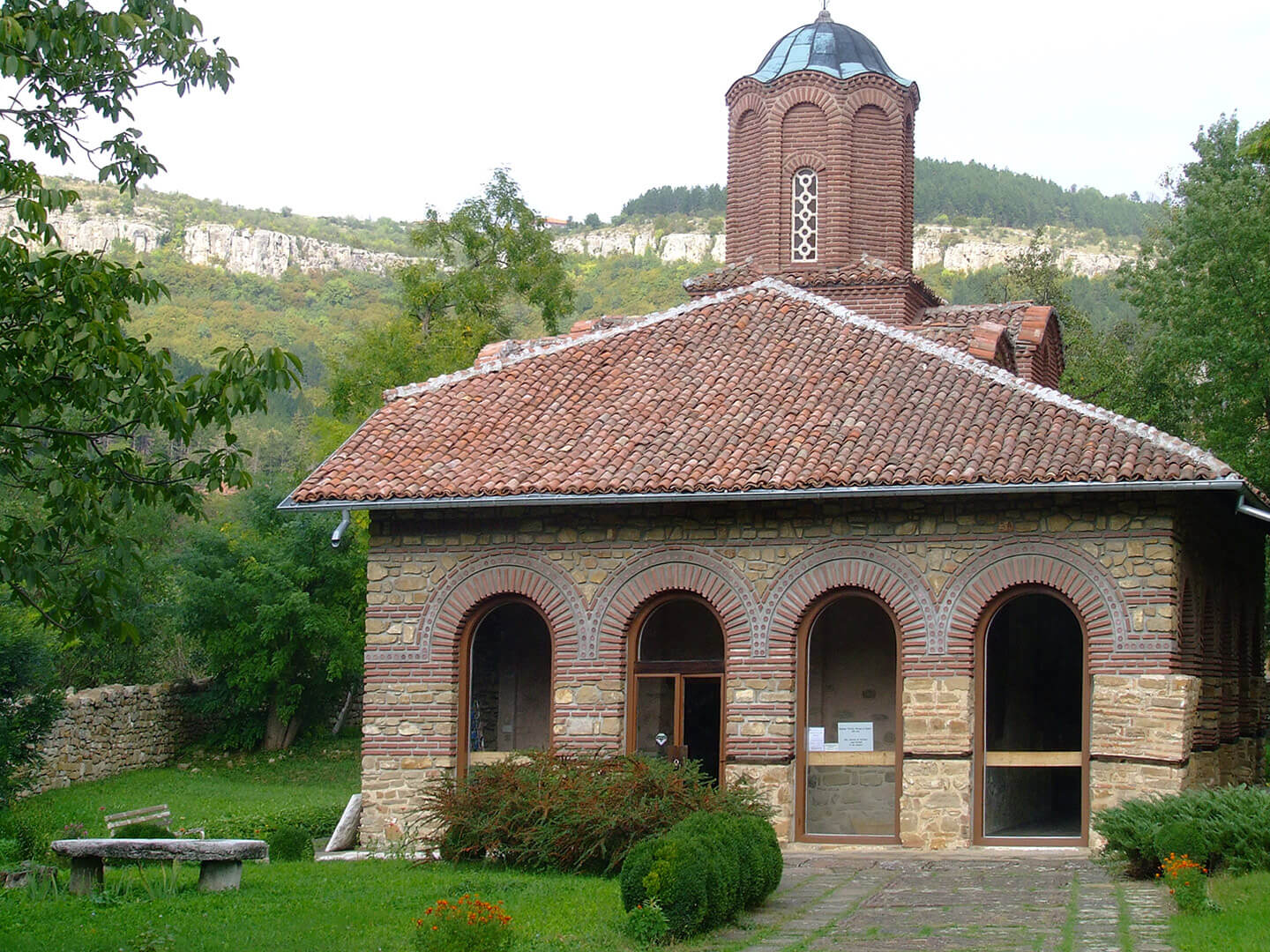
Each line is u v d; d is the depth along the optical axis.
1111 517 20.31
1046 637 24.70
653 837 15.14
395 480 22.59
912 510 21.17
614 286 125.62
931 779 20.72
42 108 14.62
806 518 21.59
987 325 27.91
